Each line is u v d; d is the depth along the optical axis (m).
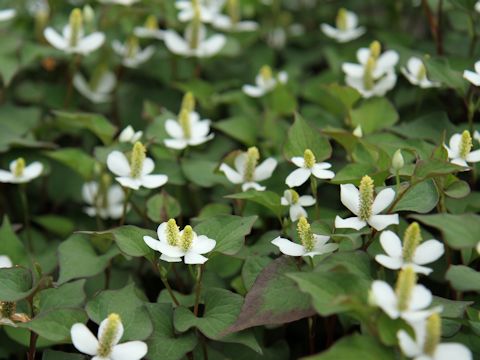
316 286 0.56
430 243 0.59
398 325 0.55
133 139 0.74
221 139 0.84
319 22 1.10
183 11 0.92
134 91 0.92
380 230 0.61
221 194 0.76
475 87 0.73
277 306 0.59
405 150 0.70
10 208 0.82
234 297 0.61
